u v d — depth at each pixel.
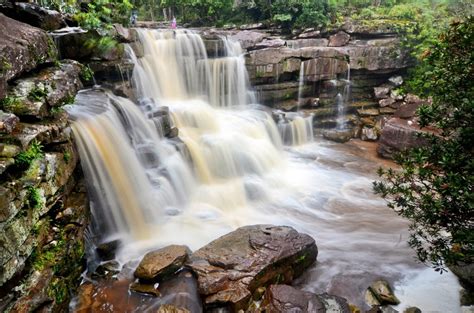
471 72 3.85
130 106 8.93
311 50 13.79
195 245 7.17
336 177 11.00
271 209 9.05
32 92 5.27
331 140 13.97
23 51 5.61
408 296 5.85
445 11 16.45
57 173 5.02
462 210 3.72
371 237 7.78
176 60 12.43
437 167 4.09
